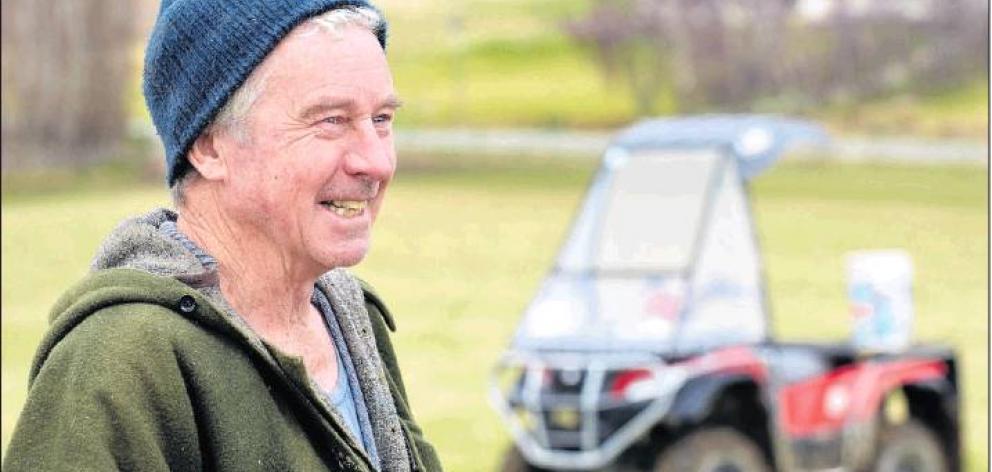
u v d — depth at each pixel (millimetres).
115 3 75500
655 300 12422
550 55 105625
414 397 20797
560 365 11844
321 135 3488
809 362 12516
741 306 12484
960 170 69125
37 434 3143
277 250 3566
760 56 93500
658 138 13391
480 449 17000
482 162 72938
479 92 99000
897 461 12875
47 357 3258
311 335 3740
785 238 48000
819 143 13406
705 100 93938
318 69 3465
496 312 30656
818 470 12227
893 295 13383
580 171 70750
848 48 93438
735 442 11852
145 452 3143
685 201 12953
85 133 71562
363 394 3846
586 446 11516
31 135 70062
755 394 12180
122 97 74000
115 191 59969
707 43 94750
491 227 48875
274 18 3453
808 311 32969
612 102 95562
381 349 4188
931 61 93562
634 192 13172
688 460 11609
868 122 85000
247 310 3594
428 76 102938
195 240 3596
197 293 3352
